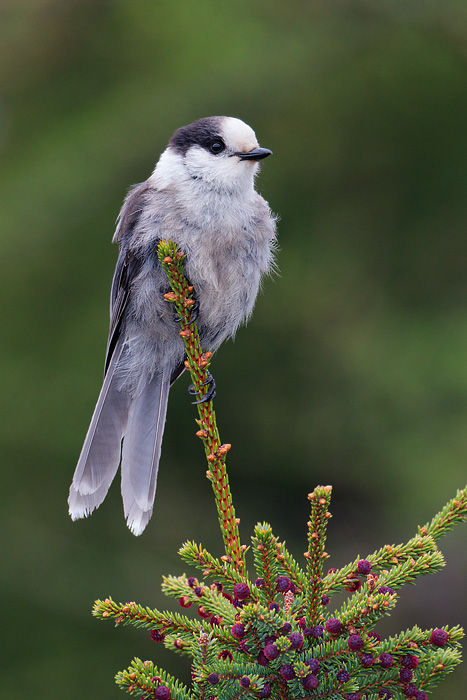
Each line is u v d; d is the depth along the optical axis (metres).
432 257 11.62
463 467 10.56
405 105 11.30
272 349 11.93
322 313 11.67
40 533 10.67
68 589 10.36
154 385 6.43
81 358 10.95
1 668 9.72
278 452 12.19
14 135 11.41
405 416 11.19
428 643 3.15
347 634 3.17
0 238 10.74
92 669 9.67
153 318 6.30
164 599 10.49
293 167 11.37
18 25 11.71
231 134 6.08
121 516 11.19
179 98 10.84
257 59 11.02
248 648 3.11
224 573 3.50
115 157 10.71
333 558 11.70
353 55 11.15
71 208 10.71
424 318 11.47
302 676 2.96
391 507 11.19
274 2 11.30
